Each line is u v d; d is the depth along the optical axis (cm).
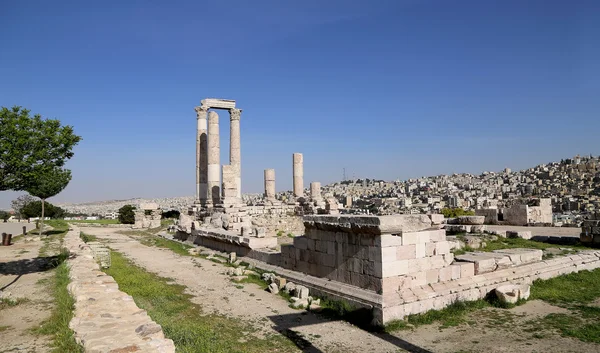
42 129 1566
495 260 1446
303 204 4197
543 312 1217
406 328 1096
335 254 1381
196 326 1100
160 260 2355
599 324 1100
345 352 952
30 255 2522
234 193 3781
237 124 4622
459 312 1199
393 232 1193
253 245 2125
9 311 1240
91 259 1950
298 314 1250
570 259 1727
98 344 773
